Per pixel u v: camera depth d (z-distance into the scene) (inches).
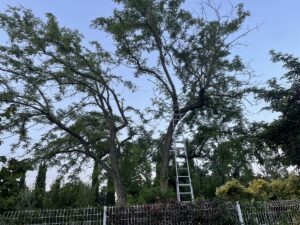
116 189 652.1
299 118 600.4
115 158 689.6
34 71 653.3
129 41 706.2
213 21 700.7
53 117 659.4
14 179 379.2
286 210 393.7
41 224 348.5
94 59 709.3
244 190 581.3
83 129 735.7
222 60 717.9
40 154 694.5
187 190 597.6
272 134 640.4
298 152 578.6
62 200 617.9
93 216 355.6
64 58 681.6
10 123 622.2
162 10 700.0
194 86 723.4
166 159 676.7
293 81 612.1
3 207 358.0
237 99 716.7
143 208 363.6
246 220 370.0
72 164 759.7
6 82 626.8
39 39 642.2
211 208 370.3
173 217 361.7
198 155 767.7
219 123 742.5
